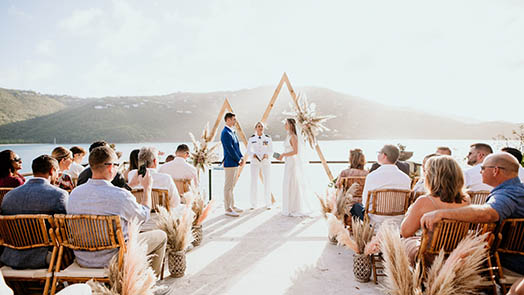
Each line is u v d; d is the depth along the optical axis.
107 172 2.26
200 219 3.96
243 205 6.58
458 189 2.14
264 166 6.15
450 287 1.85
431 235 2.10
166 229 3.03
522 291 1.57
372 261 2.89
